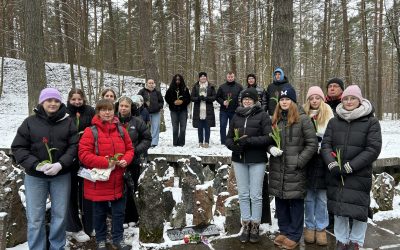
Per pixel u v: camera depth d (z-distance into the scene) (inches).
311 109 169.6
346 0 756.0
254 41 683.4
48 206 152.1
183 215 171.6
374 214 194.4
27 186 136.0
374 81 955.3
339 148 139.6
